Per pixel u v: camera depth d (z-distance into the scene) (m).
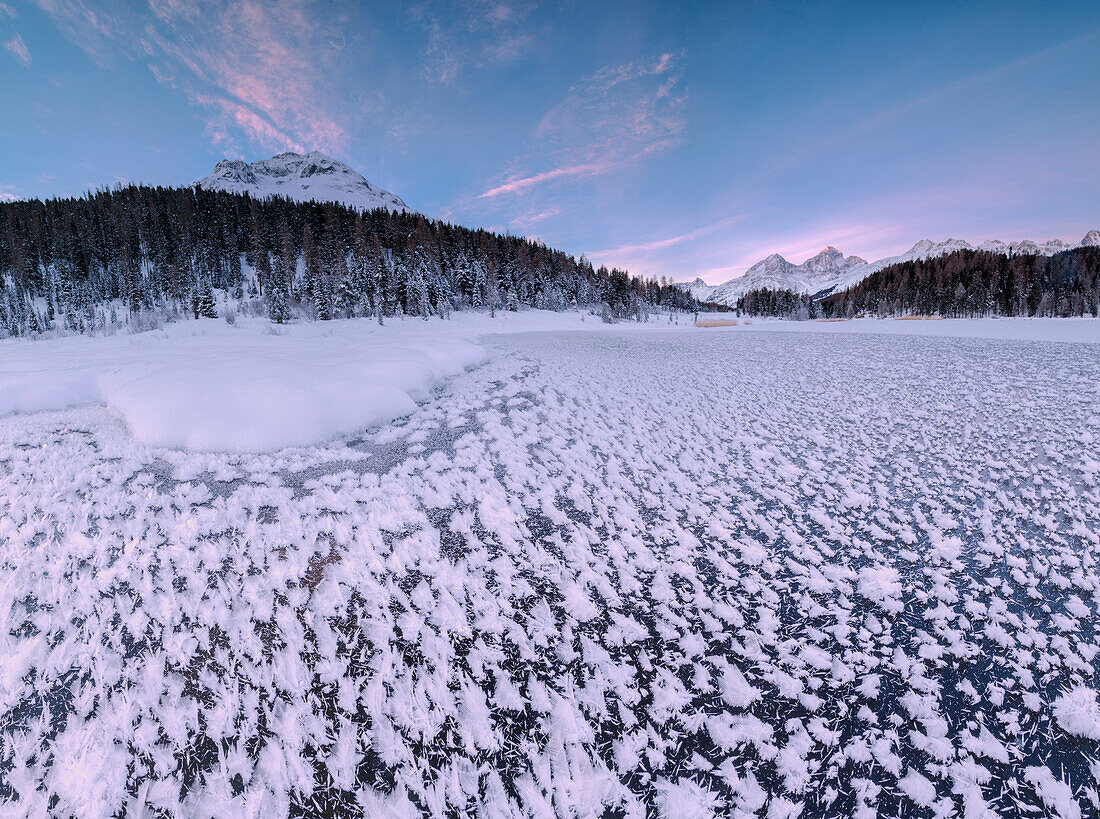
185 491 4.75
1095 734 2.16
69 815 1.90
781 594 3.27
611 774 2.07
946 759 2.10
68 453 5.66
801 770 2.07
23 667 2.55
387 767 2.10
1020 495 4.66
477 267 64.81
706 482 5.31
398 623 2.93
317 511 4.41
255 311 54.84
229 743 2.19
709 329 49.00
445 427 7.43
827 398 9.30
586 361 15.73
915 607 3.09
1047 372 10.70
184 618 2.95
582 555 3.76
